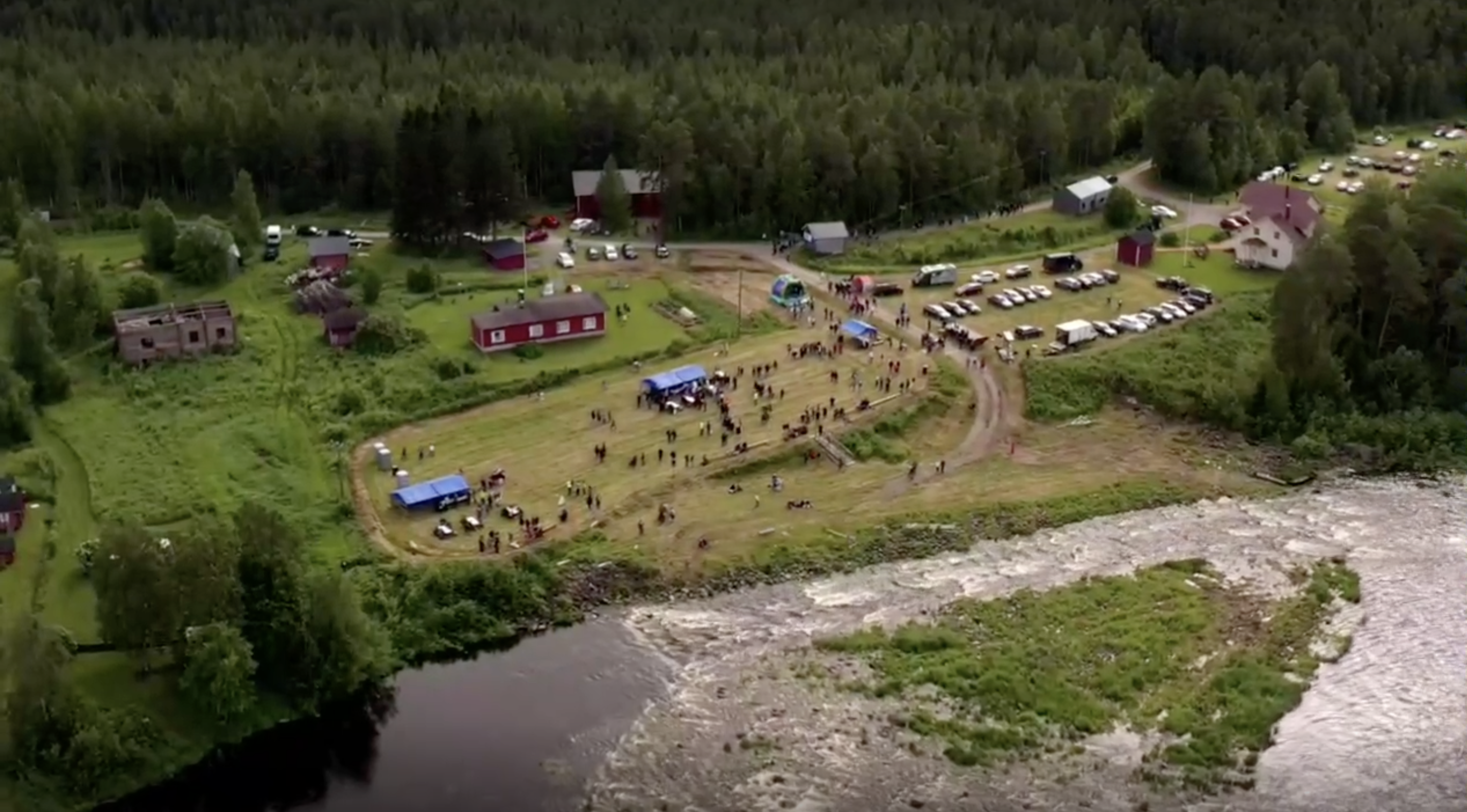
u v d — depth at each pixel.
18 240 170.12
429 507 120.19
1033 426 140.00
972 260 178.38
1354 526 125.62
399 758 96.44
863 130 190.50
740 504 124.38
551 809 91.56
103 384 140.62
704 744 97.25
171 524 116.31
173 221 170.00
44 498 119.19
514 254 172.50
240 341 149.50
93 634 102.50
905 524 122.75
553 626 110.50
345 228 187.88
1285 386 141.75
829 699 101.12
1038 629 108.38
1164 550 121.38
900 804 91.06
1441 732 97.75
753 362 148.25
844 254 178.25
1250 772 93.56
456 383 140.88
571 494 123.81
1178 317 159.12
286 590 101.00
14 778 90.69
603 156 199.25
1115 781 92.50
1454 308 145.88
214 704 96.31
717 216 184.88
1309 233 169.75
